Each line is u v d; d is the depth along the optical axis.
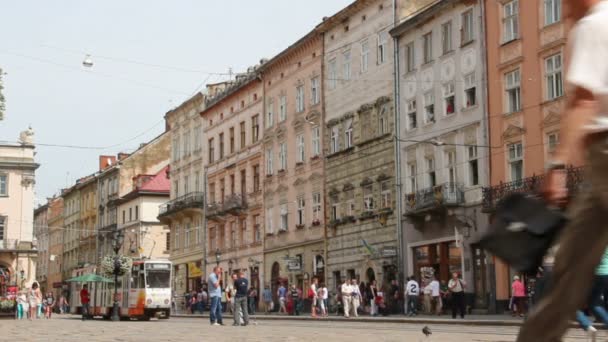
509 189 34.88
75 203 109.44
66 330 23.88
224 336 18.61
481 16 38.22
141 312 43.22
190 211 71.25
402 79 44.12
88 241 101.94
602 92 2.95
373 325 28.02
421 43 42.62
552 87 34.12
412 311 37.56
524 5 35.72
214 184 68.62
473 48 38.66
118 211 91.12
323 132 51.69
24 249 80.50
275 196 57.78
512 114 35.97
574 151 2.97
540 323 3.12
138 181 86.25
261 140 60.22
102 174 96.75
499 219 3.08
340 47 50.25
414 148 42.69
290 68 56.44
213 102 68.50
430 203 39.41
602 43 2.97
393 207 43.91
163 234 84.44
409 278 37.88
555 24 33.91
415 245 41.78
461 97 39.38
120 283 45.31
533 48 35.03
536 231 2.98
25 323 35.12
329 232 50.34
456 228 38.34
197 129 72.94
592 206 2.94
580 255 2.98
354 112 48.31
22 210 81.25
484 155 37.50
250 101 62.44
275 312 54.28
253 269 60.44
